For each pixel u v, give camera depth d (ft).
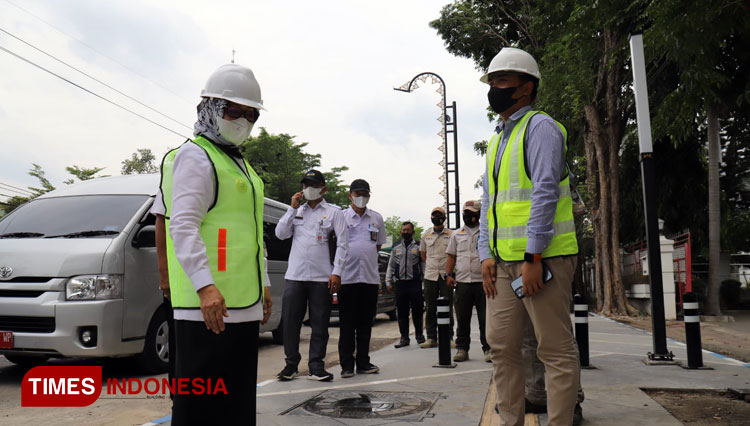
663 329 21.70
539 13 48.83
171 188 7.88
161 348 21.45
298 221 19.84
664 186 61.57
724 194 62.49
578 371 9.80
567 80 49.60
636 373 19.24
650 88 52.95
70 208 22.29
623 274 62.64
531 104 10.56
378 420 13.43
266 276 9.05
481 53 69.67
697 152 60.80
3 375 21.01
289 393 16.71
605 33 46.65
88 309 18.94
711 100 36.78
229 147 8.30
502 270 10.30
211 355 7.52
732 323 46.16
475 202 23.24
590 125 53.42
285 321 19.51
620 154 64.54
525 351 13.60
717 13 20.02
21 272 19.33
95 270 19.35
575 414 12.64
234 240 7.83
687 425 12.92
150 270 21.11
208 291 7.23
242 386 7.81
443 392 16.61
